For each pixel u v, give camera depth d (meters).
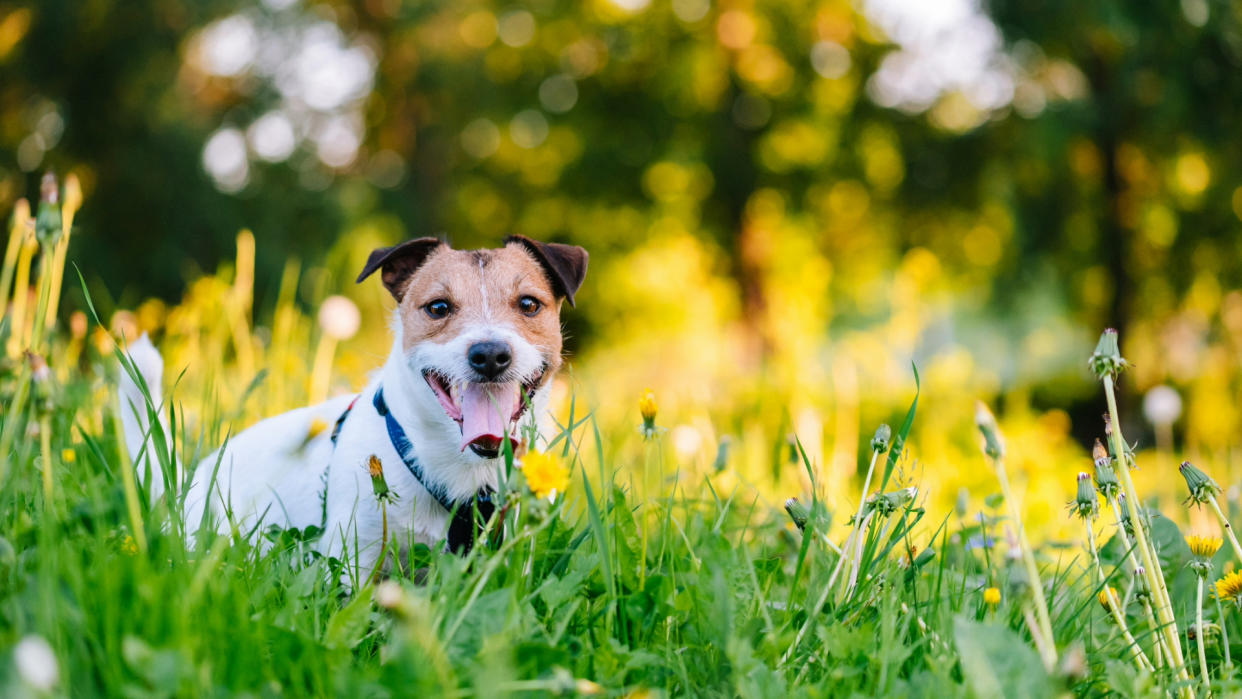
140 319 7.68
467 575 3.10
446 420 3.72
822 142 20.78
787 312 22.03
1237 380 16.09
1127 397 17.47
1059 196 17.70
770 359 19.70
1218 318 17.58
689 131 21.08
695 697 2.66
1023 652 2.32
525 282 4.14
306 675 2.43
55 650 2.14
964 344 23.94
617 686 2.57
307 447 4.11
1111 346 2.84
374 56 24.16
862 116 20.12
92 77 17.27
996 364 22.05
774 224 21.41
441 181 24.11
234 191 19.58
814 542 3.54
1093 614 3.63
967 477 8.98
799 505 3.18
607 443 5.66
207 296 6.96
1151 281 17.77
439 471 3.75
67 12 16.42
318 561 3.18
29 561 2.66
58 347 5.55
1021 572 2.40
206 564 2.37
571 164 21.73
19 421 3.37
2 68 16.42
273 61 20.77
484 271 4.10
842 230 21.75
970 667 2.30
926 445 10.14
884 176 20.27
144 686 2.14
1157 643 3.08
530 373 3.88
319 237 19.81
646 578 3.14
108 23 17.28
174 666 2.07
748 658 2.59
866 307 24.22
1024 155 17.67
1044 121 16.50
